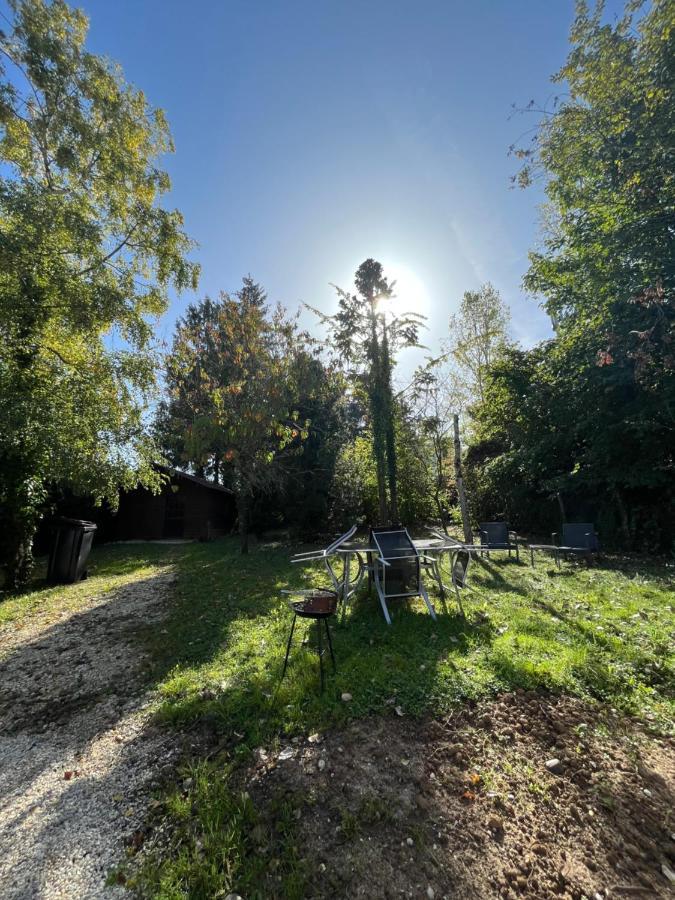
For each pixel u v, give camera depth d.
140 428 8.92
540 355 10.56
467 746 2.27
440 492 13.55
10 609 5.86
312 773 2.12
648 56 6.70
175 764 2.29
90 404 7.84
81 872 1.67
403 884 1.54
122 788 2.14
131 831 1.86
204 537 14.55
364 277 10.44
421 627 4.02
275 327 11.10
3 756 2.49
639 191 6.76
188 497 15.52
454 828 1.78
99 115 8.74
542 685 2.82
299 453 11.48
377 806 1.89
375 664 3.21
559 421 9.16
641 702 2.61
